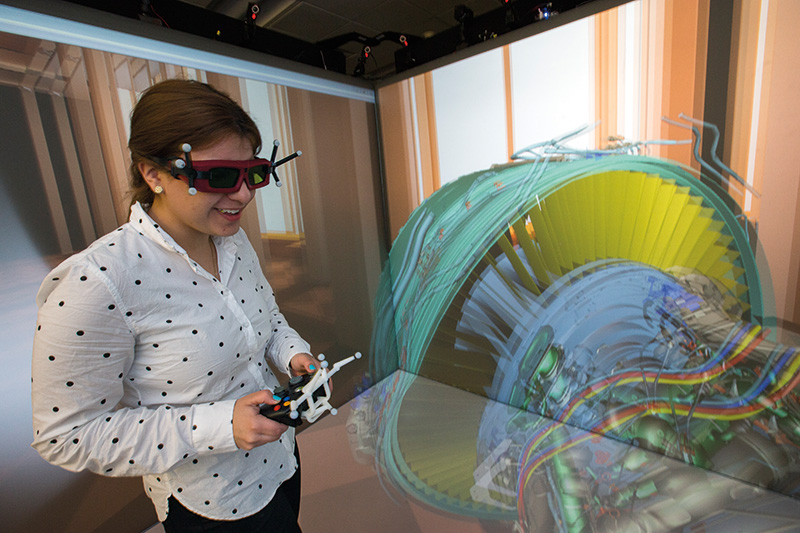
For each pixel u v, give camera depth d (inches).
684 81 64.4
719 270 65.4
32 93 55.3
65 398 26.3
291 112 87.5
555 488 70.9
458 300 101.4
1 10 51.7
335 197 99.3
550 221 82.9
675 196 67.9
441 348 107.9
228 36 82.0
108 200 63.2
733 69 59.9
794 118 56.2
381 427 94.0
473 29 91.4
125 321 27.9
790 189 57.9
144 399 30.9
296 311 92.7
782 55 56.1
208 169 28.5
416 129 101.3
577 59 75.0
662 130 67.5
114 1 67.4
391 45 113.3
